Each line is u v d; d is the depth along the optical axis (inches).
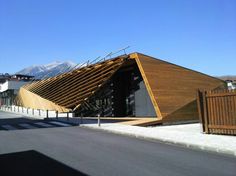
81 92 1403.8
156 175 333.7
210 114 691.4
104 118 1240.8
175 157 437.1
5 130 802.2
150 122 1000.9
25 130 802.8
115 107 1446.9
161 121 1041.5
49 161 406.9
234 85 1796.3
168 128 884.0
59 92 1641.2
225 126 658.2
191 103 1163.3
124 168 366.6
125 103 1461.6
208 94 695.1
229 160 418.3
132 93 1379.2
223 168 369.1
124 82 1467.8
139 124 962.1
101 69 1403.8
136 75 1338.6
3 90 3661.4
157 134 672.4
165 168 367.2
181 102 1149.1
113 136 680.4
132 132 710.5
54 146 533.6
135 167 371.9
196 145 520.1
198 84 1304.1
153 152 476.7
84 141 597.3
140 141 601.0
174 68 1272.1
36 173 343.3
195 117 1163.9
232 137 620.4
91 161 406.3
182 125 1018.1
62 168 366.6
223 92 665.0
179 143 556.7
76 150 492.4
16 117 1405.0
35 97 1863.9
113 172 346.6
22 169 362.3
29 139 625.0
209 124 690.8
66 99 1470.2
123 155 449.7
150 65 1200.8
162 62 1244.5
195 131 769.6
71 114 1341.0
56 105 1450.5
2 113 1888.5
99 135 697.0
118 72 1470.2
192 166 379.2
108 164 387.9
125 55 1270.9
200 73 1362.0
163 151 486.9
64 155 449.4
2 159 421.7
